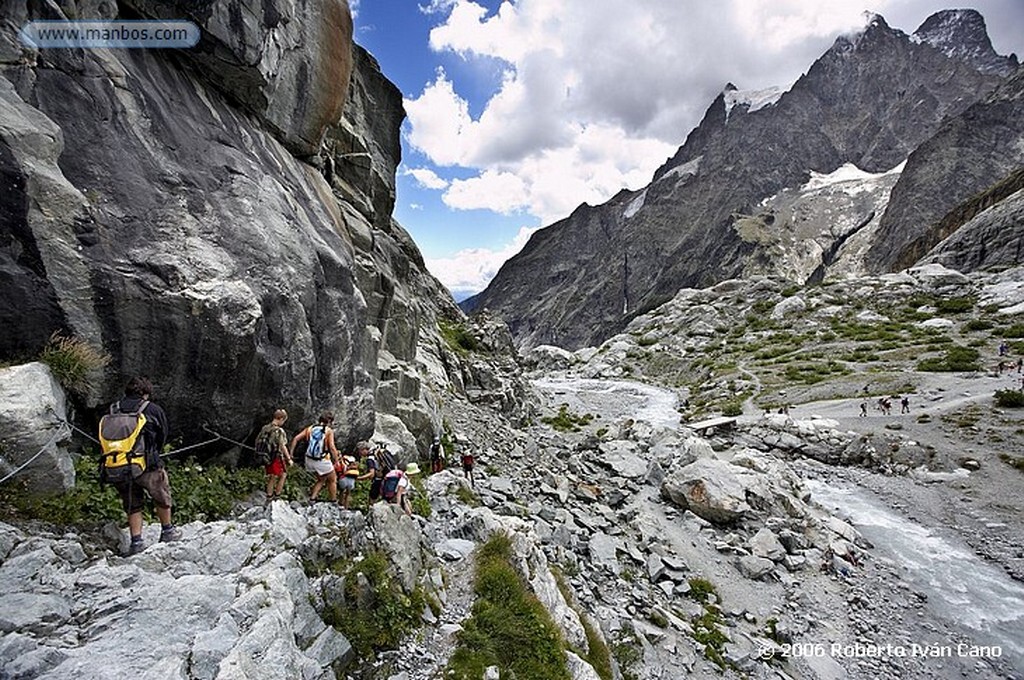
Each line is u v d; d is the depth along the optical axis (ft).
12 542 21.90
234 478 36.40
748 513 88.22
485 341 181.47
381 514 36.60
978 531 94.43
